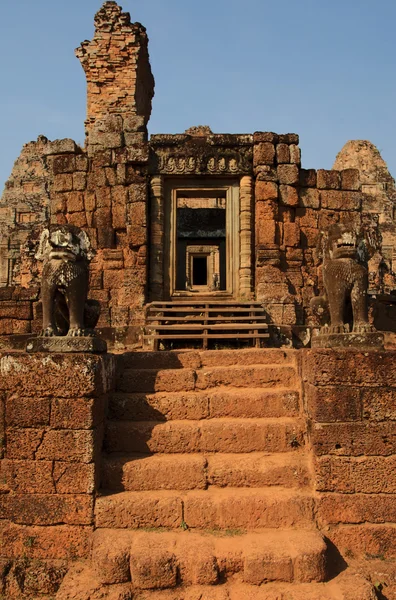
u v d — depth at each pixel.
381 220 34.22
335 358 5.47
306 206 11.92
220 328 9.71
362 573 4.80
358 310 6.12
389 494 5.28
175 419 6.16
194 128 24.91
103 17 15.10
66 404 5.30
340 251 6.26
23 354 5.40
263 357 7.14
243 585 4.52
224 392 6.36
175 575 4.48
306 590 4.43
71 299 5.91
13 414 5.33
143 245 11.41
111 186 11.73
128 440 5.82
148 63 17.23
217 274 22.30
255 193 11.71
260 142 11.66
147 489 5.43
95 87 14.95
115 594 4.37
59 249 5.95
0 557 5.12
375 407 5.40
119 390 6.56
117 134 11.80
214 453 5.82
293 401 6.20
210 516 5.12
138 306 11.17
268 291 11.21
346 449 5.35
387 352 5.46
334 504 5.25
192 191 12.21
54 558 5.09
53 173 12.01
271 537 4.91
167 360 7.11
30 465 5.27
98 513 5.16
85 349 5.71
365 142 35.88
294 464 5.51
